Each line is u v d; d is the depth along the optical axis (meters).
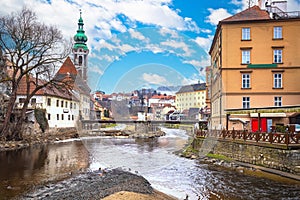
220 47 27.33
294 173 12.80
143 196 8.27
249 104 26.14
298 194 10.05
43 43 27.83
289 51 26.12
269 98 26.08
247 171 14.04
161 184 10.69
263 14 27.34
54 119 37.25
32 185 11.36
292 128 16.78
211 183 11.61
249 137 16.59
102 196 8.53
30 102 35.03
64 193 9.73
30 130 32.00
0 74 28.38
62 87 28.36
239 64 26.42
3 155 20.06
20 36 26.84
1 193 10.26
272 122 23.53
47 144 28.17
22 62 27.64
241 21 26.44
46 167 15.26
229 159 17.05
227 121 21.59
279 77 26.23
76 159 18.02
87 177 12.30
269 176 12.91
